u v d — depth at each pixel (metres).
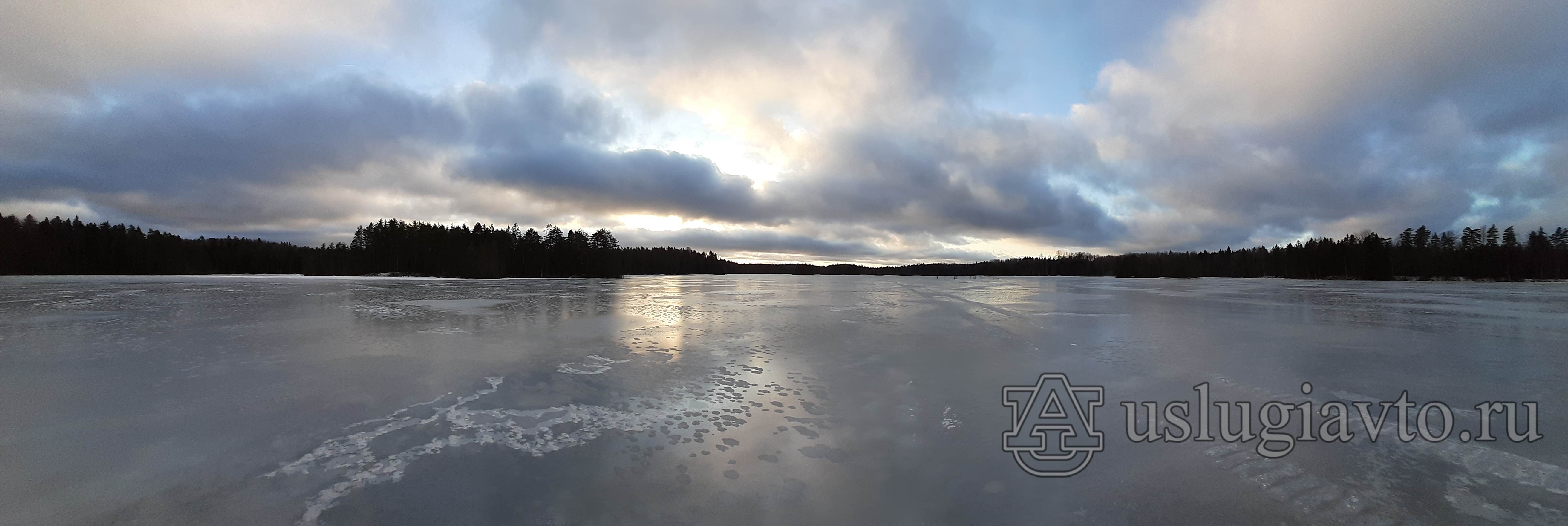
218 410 5.15
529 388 6.17
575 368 7.25
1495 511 3.28
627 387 6.25
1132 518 3.22
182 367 7.07
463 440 4.43
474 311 14.86
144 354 7.98
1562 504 3.35
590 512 3.24
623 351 8.63
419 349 8.62
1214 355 8.52
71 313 13.40
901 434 4.71
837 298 22.25
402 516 3.14
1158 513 3.27
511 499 3.38
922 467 3.97
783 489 3.59
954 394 6.06
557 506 3.30
